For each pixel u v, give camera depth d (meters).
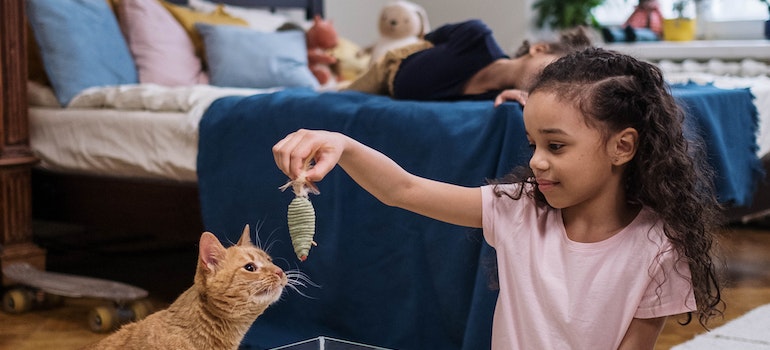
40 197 3.02
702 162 1.25
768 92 2.88
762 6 4.45
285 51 3.58
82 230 3.74
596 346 1.13
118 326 2.47
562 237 1.18
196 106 2.56
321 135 1.11
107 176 2.83
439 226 2.02
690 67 4.08
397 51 2.41
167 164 2.59
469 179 1.97
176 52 3.37
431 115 2.07
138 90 2.76
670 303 1.11
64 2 3.09
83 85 3.00
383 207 2.12
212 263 1.36
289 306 2.31
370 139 2.15
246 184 2.37
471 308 1.92
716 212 1.24
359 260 2.16
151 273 3.18
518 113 1.92
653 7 4.59
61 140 2.88
